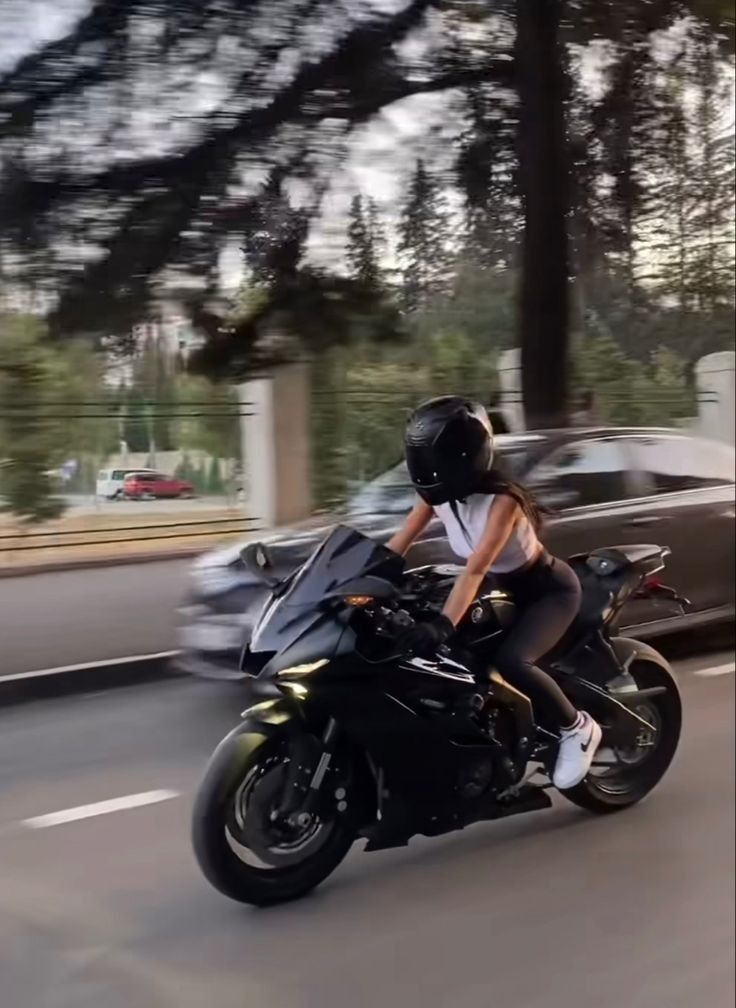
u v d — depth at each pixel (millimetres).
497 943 2424
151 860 2270
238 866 2436
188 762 2424
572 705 2980
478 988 2246
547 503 2455
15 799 1969
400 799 2723
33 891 1993
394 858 2812
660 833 3049
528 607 2801
